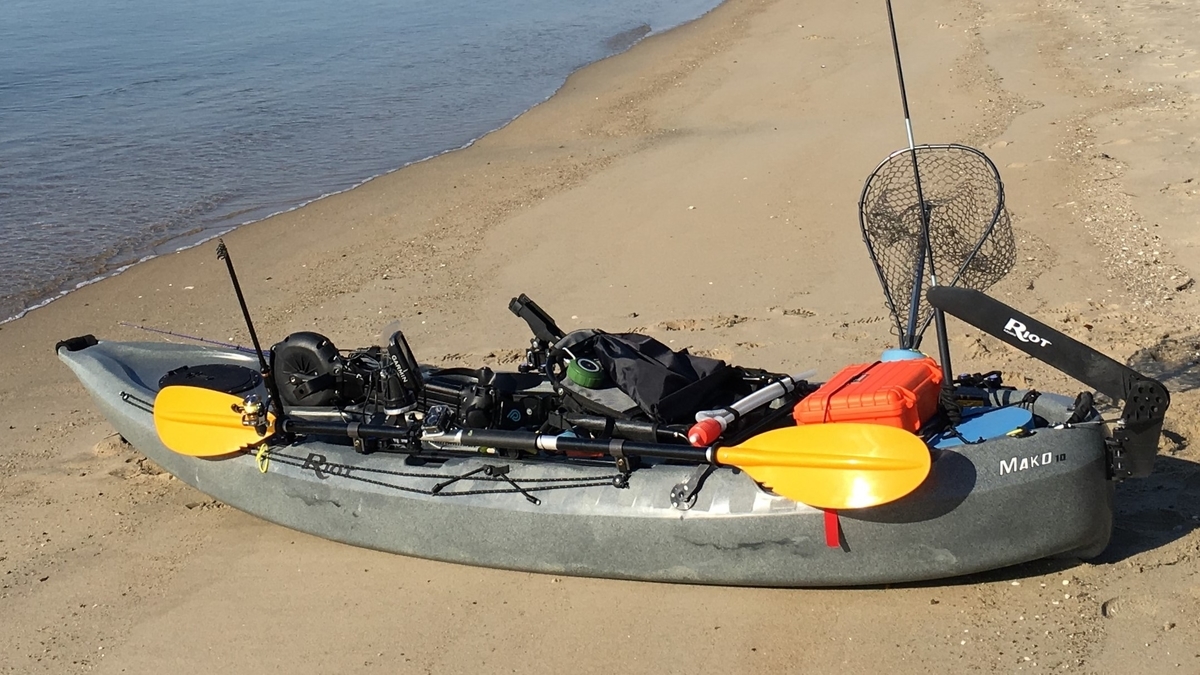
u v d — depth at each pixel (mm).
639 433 5398
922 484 4820
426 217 12133
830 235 10305
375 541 5840
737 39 20547
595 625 5180
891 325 8266
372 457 5883
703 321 8656
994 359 7566
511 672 4914
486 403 5703
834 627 4996
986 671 4637
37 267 11562
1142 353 7410
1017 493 4797
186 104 18312
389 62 21281
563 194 12391
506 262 10453
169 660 5215
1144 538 5363
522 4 28078
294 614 5477
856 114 14492
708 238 10539
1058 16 18844
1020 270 9102
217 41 23828
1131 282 8703
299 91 19047
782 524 5027
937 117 13891
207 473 6398
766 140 13727
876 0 22250
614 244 10648
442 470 5680
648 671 4844
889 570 4992
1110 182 10969
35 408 8352
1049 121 13242
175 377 6645
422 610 5410
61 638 5465
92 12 28484
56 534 6438
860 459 4812
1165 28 17312
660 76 18297
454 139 15781
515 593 5480
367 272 10578
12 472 7285
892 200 7727
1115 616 4871
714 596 5301
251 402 5984
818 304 8820
